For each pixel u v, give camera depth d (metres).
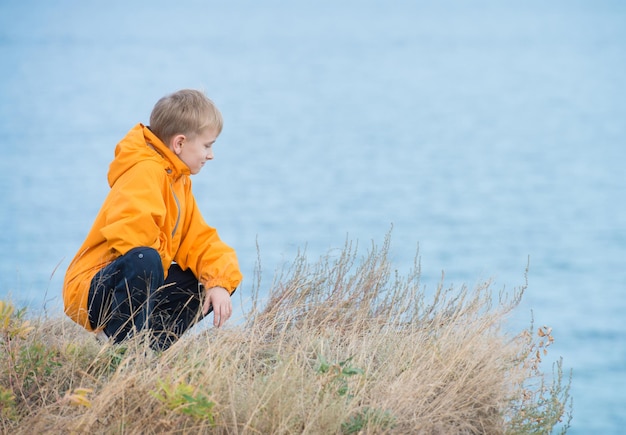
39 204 197.00
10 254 138.50
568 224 197.62
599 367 91.75
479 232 182.75
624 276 142.50
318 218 197.62
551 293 130.38
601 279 140.50
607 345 101.56
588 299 126.44
